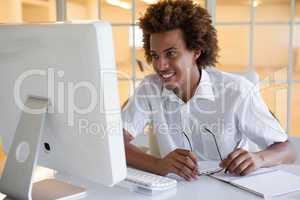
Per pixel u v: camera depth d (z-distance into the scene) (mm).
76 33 722
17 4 3018
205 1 2693
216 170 1161
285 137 1314
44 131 867
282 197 933
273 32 2719
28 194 856
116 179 783
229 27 2756
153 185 972
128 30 2840
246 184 1016
